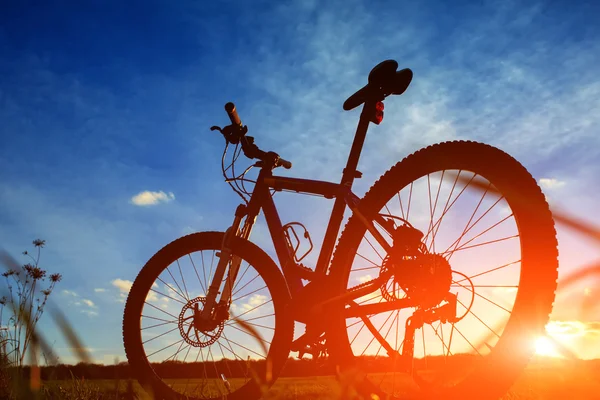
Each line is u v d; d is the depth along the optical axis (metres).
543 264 1.82
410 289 2.05
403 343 2.06
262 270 2.81
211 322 2.78
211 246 2.91
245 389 2.62
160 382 2.77
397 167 2.33
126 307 2.89
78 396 1.67
